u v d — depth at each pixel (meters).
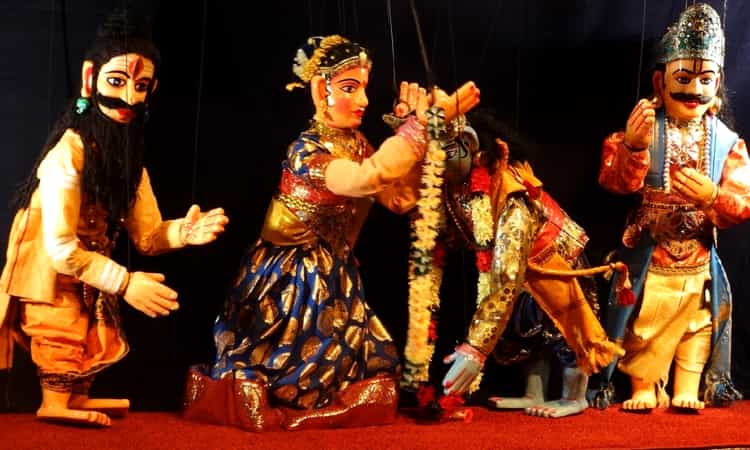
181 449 3.13
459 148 3.51
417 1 4.05
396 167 3.33
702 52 3.78
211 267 3.95
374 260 4.09
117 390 3.88
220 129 3.93
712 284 3.89
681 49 3.80
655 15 4.17
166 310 3.38
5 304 3.37
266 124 3.97
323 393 3.51
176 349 3.92
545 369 3.86
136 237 3.61
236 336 3.55
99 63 3.40
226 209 3.95
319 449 3.16
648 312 3.89
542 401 3.85
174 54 3.88
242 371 3.46
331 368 3.51
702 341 3.91
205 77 3.91
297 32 3.97
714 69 3.82
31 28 3.73
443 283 4.10
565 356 3.76
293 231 3.56
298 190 3.55
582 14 4.14
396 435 3.37
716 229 4.07
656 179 3.87
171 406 3.90
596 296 3.81
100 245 3.49
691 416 3.76
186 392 3.56
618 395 4.20
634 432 3.46
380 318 4.10
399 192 3.66
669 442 3.33
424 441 3.29
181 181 3.91
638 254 3.92
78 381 3.49
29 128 3.75
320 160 3.50
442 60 4.08
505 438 3.34
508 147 3.62
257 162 3.97
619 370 4.14
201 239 3.50
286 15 3.96
